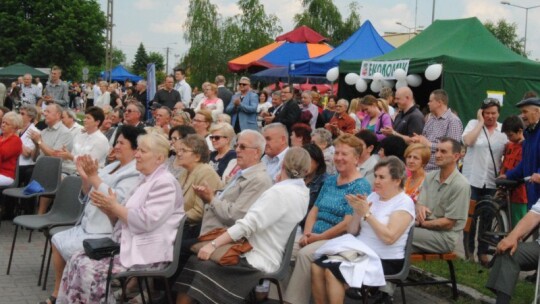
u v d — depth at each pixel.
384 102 8.62
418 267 6.38
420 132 7.61
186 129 6.56
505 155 7.12
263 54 17.98
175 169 6.34
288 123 10.08
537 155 6.18
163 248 4.49
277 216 4.46
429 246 5.32
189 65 35.22
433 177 5.68
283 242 4.56
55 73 14.54
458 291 5.70
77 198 6.22
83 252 4.83
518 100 10.16
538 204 4.68
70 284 4.66
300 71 14.08
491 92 10.06
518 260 4.69
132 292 5.48
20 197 7.33
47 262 6.21
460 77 9.95
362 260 4.50
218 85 13.08
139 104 8.69
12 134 8.03
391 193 4.79
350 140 5.23
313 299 4.88
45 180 7.59
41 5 50.50
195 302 4.54
